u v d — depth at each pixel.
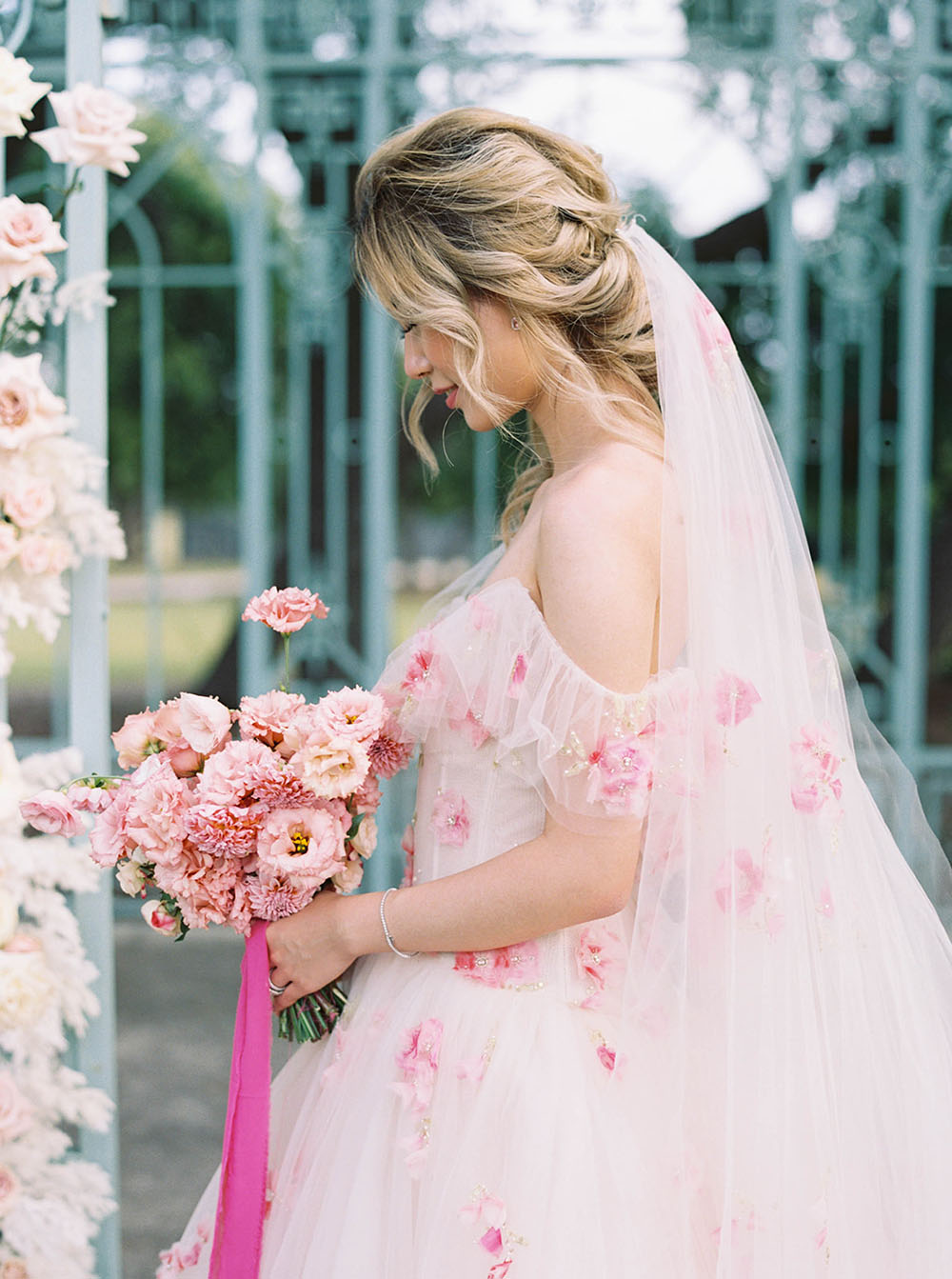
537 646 1.29
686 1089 1.30
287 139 4.75
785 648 1.42
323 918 1.41
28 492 1.72
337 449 5.01
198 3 4.55
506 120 1.41
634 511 1.30
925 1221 1.36
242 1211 1.39
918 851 1.61
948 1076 1.42
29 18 1.80
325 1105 1.42
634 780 1.24
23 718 8.57
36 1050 1.81
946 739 6.27
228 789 1.36
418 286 1.37
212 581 9.30
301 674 5.05
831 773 1.40
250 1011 1.43
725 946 1.31
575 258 1.38
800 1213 1.28
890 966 1.42
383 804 4.66
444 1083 1.32
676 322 1.38
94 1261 1.84
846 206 4.67
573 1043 1.33
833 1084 1.33
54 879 1.81
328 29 4.53
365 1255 1.30
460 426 6.23
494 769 1.40
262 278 4.65
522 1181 1.25
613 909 1.29
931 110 4.49
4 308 1.75
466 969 1.38
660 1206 1.27
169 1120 3.30
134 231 4.89
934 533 6.26
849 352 4.95
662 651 1.30
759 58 4.43
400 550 6.80
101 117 1.68
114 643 9.66
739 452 1.42
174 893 1.41
